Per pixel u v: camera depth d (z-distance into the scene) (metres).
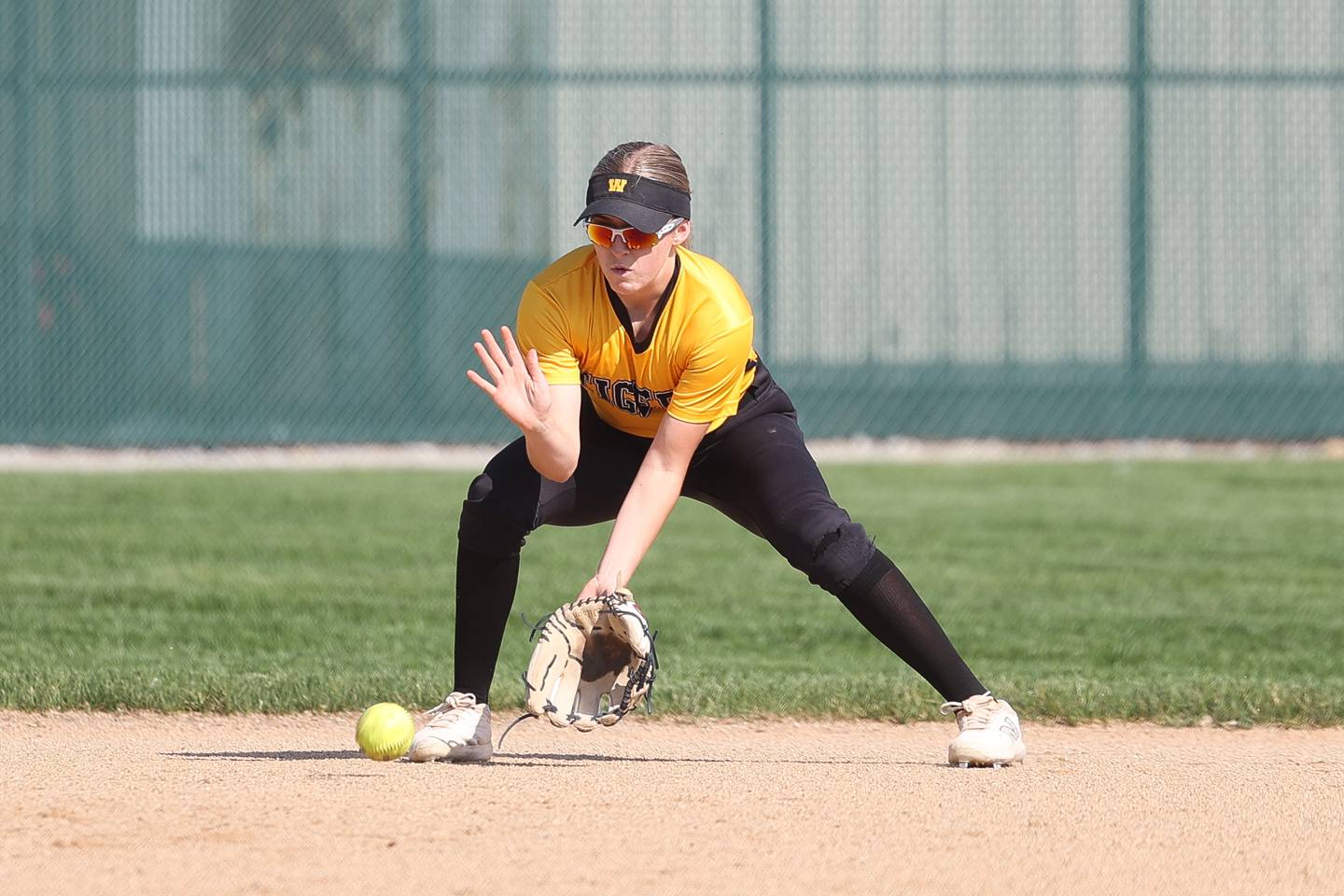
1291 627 28.70
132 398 58.34
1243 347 61.34
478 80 58.97
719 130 59.31
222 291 58.50
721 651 26.44
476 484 16.95
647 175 15.43
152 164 58.12
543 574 33.94
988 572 34.88
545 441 15.98
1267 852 13.41
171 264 58.31
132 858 12.74
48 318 58.16
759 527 16.94
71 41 57.69
